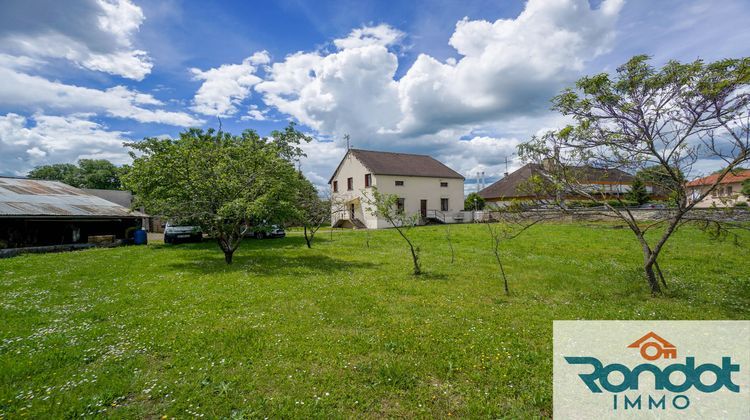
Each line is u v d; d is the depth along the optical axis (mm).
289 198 18328
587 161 8016
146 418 3500
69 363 4609
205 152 13844
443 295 8195
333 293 8406
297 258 14750
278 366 4531
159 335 5598
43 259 14719
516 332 5688
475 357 4754
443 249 17062
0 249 17016
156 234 38250
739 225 7152
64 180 56656
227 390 3945
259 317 6523
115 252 17422
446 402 3752
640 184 8461
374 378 4242
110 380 4160
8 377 4164
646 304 7121
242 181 13812
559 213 8656
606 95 7086
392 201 11234
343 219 37844
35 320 6363
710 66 6098
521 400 3746
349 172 37719
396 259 14219
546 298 7879
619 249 15289
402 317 6531
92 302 7668
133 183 14836
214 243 22453
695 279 9352
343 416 3496
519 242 18250
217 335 5574
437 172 38188
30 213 17484
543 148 8453
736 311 6590
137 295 8266
